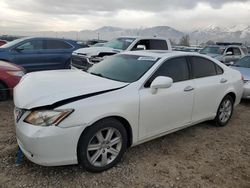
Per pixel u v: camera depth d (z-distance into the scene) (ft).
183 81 14.99
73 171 11.70
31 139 10.17
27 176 11.16
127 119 12.15
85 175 11.46
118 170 12.03
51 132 10.18
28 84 12.64
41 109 10.52
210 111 17.04
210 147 15.15
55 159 10.46
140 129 12.87
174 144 15.23
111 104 11.50
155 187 11.01
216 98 17.19
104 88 11.94
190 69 15.67
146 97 12.76
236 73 19.51
